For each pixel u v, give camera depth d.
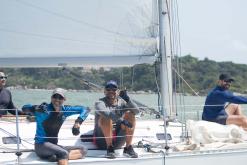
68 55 22.30
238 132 19.28
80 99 31.80
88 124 19.88
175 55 23.47
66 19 22.27
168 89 21.62
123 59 22.11
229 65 48.47
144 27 21.95
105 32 22.17
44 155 16.83
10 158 16.92
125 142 18.05
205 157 17.80
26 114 20.64
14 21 22.20
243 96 20.27
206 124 19.38
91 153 17.75
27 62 22.38
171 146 18.44
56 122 17.06
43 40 22.33
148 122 21.34
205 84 42.00
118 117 17.38
